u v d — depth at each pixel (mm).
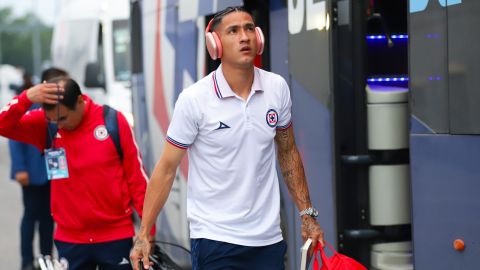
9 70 41469
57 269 5352
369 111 5277
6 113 5453
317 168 5375
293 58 5582
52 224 8891
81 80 13852
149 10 8742
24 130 5625
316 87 5305
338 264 4184
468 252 4082
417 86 4391
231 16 4094
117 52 12961
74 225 5645
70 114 5453
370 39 5734
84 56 13734
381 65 5758
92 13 13758
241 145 4125
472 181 4027
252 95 4137
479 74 3951
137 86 9484
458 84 4094
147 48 8844
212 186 4176
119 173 5637
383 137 5262
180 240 7785
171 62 7926
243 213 4145
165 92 8180
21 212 14578
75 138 5578
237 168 4137
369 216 5367
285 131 4363
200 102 4113
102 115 5609
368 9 5578
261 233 4168
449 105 4160
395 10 5719
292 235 5727
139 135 9422
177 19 7703
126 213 5672
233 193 4160
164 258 5418
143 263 4324
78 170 5570
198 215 4227
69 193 5621
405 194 5367
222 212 4176
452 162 4156
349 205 5277
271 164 4234
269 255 4219
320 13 5215
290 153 4414
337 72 5164
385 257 5367
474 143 4004
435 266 4312
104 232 5656
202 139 4160
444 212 4227
